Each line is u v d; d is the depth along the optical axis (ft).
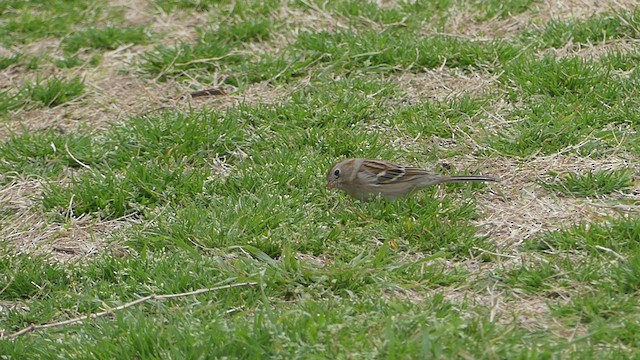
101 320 31.27
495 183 38.78
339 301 30.73
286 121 44.60
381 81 47.67
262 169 39.96
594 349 27.32
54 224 38.34
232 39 53.98
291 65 49.78
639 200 36.78
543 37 50.29
